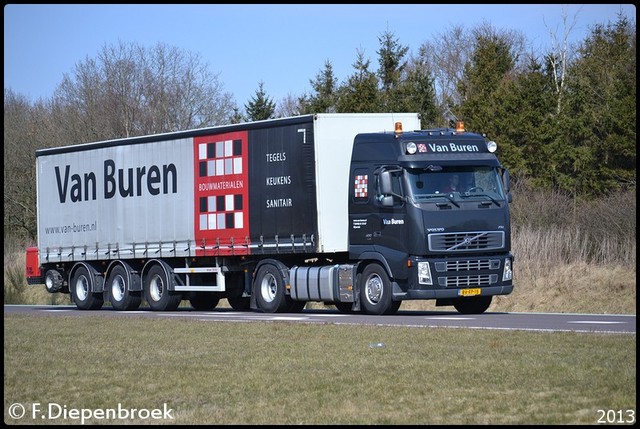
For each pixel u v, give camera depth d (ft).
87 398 70.54
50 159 196.85
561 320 121.90
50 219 196.95
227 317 142.61
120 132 380.99
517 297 182.80
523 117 272.31
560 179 261.24
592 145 266.16
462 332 101.91
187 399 68.69
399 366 78.84
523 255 194.90
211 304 187.52
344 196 149.07
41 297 253.65
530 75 292.61
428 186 137.28
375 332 105.09
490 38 418.92
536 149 269.44
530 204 226.38
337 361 83.10
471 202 138.21
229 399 67.97
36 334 116.78
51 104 387.34
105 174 185.26
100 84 386.93
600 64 330.75
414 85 327.67
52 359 91.30
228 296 174.50
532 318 127.65
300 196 150.30
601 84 312.71
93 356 92.58
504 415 59.88
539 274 188.96
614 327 107.76
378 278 141.38
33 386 76.23
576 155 261.03
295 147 151.02
